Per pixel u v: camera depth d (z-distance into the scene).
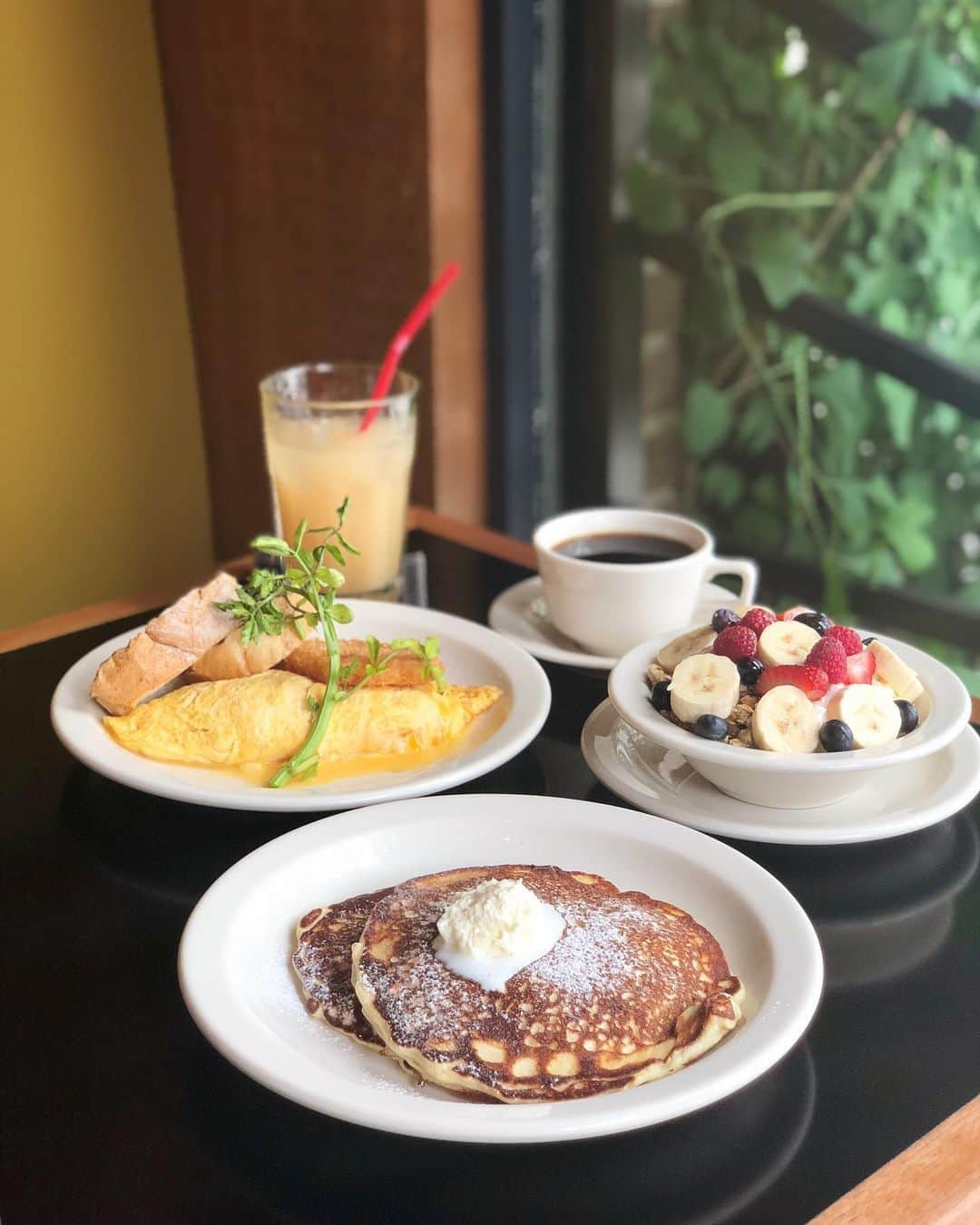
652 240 2.04
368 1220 0.61
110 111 2.08
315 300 2.05
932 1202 0.62
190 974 0.70
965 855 0.91
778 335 2.05
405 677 1.04
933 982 0.77
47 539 2.21
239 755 0.99
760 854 0.90
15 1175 0.64
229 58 2.01
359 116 1.87
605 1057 0.64
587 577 1.12
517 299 1.97
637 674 0.94
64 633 1.26
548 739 1.06
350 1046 0.69
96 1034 0.74
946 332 1.89
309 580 1.02
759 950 0.74
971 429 1.91
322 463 1.29
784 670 0.88
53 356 2.13
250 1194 0.63
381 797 0.89
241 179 2.08
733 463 2.16
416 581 1.39
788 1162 0.64
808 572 2.14
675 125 1.98
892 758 0.83
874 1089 0.69
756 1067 0.62
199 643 1.02
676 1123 0.67
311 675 1.07
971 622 1.99
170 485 2.34
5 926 0.83
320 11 1.85
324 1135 0.66
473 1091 0.64
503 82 1.82
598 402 2.09
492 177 1.88
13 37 1.95
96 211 2.11
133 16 2.06
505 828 0.85
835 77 1.88
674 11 1.92
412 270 1.89
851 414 2.02
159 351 2.26
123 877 0.88
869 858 0.90
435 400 1.95
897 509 2.02
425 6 1.72
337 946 0.74
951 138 1.81
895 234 1.90
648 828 0.84
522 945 0.69
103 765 0.94
